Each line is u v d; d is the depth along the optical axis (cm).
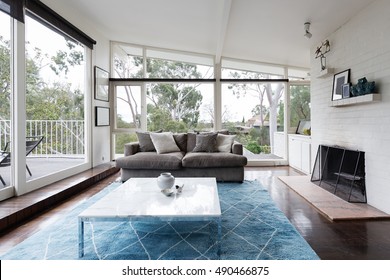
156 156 392
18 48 295
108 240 208
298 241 204
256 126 604
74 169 417
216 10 373
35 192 312
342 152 354
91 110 484
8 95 297
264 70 595
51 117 417
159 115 590
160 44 562
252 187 373
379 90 282
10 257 183
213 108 589
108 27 488
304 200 318
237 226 235
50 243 203
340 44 369
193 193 229
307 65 585
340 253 188
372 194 293
